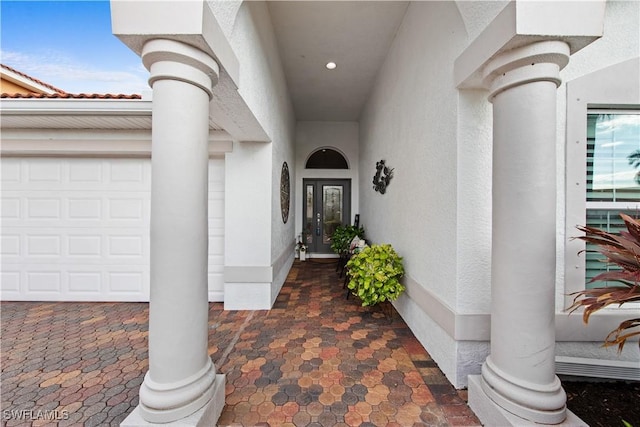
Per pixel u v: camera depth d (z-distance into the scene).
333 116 6.87
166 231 1.42
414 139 2.93
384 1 3.10
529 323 1.46
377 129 4.80
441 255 2.26
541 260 1.45
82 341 2.75
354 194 7.25
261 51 2.89
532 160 1.45
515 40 1.40
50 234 3.88
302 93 5.58
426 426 1.68
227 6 1.69
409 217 3.08
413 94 2.98
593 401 1.80
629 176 2.12
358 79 4.98
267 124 3.28
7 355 2.48
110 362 2.37
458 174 2.01
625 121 2.12
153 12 1.34
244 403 1.87
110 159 3.89
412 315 2.96
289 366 2.30
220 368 2.27
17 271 3.88
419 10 2.80
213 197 4.00
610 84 2.02
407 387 2.04
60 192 3.87
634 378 1.93
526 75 1.45
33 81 5.14
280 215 4.54
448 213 2.14
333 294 4.29
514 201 1.49
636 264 1.22
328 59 4.32
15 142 3.58
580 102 2.04
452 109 2.08
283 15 3.34
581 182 2.05
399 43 3.51
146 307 3.69
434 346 2.39
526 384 1.45
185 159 1.44
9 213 3.87
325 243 7.48
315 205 7.42
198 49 1.46
